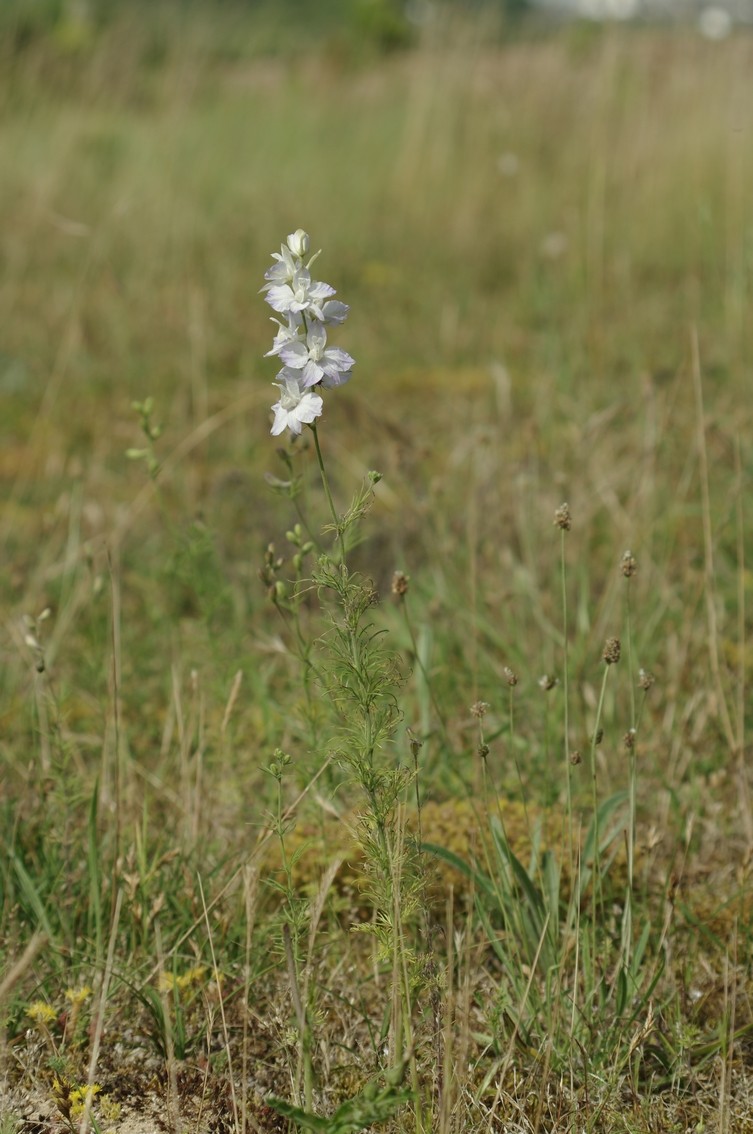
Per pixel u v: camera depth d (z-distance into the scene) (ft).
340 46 51.57
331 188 35.27
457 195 33.91
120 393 22.76
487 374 23.45
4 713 12.34
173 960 8.71
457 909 9.67
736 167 25.80
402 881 7.33
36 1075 8.02
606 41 32.68
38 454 19.40
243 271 29.22
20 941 8.98
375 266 30.73
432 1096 7.35
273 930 8.76
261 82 42.32
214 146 35.78
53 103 34.40
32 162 32.53
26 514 17.34
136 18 35.40
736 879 10.02
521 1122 7.59
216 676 12.04
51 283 27.68
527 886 8.68
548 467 16.52
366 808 8.34
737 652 13.41
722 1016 7.95
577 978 8.18
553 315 24.79
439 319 26.78
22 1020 8.36
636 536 14.44
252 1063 8.20
